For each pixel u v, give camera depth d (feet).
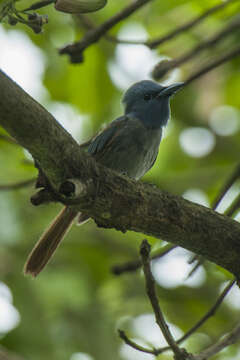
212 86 46.91
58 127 20.18
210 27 44.04
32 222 44.37
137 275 43.93
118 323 41.68
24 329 38.75
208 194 42.80
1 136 32.65
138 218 23.09
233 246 24.06
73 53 32.86
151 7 41.98
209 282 43.83
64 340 39.09
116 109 45.57
